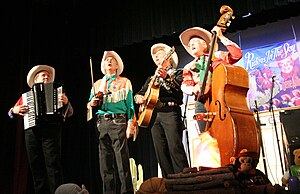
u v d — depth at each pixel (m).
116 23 5.92
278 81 5.38
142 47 6.23
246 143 2.73
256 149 2.76
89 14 6.13
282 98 5.30
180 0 5.56
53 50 5.89
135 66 6.47
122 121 3.66
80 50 6.09
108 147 3.67
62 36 6.02
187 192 2.22
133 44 5.88
